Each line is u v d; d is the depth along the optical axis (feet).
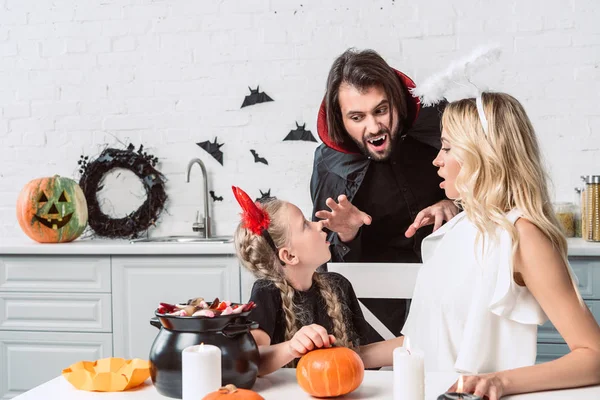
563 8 9.27
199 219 10.07
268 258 4.84
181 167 10.23
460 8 9.48
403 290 6.21
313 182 9.57
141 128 10.32
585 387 3.65
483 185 4.63
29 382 9.11
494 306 4.23
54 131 10.51
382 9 9.64
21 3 10.50
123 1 10.29
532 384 3.50
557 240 4.35
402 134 9.04
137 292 8.85
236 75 10.05
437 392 3.43
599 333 4.05
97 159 10.25
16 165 10.59
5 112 10.58
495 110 4.72
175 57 10.19
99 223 10.13
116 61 10.34
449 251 5.12
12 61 10.56
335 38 9.78
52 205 9.57
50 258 9.06
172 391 3.42
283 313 4.77
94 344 8.98
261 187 10.03
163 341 3.49
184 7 10.16
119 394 3.51
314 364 3.37
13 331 9.14
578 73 9.28
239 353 3.48
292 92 9.92
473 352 4.33
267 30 9.96
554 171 9.34
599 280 7.89
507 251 4.25
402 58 9.61
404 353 3.04
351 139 9.20
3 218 10.58
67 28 10.43
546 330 7.89
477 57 4.90
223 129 10.12
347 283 5.76
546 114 9.36
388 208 9.11
